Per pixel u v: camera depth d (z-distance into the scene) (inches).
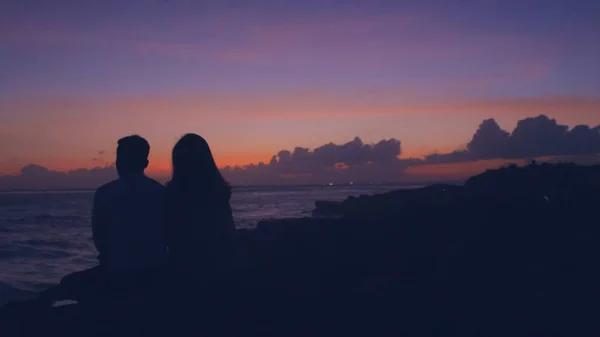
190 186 234.4
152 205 229.6
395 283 298.8
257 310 237.6
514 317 239.1
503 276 317.1
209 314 228.4
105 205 223.3
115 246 224.7
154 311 224.5
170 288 232.4
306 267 333.1
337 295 271.4
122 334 205.6
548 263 349.4
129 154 230.5
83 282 239.0
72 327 212.4
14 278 601.0
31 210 1850.4
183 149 236.8
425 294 275.6
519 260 358.0
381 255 375.2
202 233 234.4
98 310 225.5
